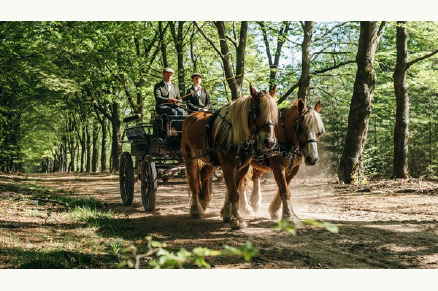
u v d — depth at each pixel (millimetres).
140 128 10672
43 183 21094
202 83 26125
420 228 7426
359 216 8844
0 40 19625
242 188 8953
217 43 26641
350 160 15938
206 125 8180
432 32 20062
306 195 13086
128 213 9820
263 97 6930
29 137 40938
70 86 23094
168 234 7180
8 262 5129
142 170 10180
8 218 8141
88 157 45844
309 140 7129
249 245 2260
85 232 7234
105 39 24203
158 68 30016
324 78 24547
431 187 13188
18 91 26047
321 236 6859
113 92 30172
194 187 9000
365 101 15891
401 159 17422
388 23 17031
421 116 24609
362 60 15922
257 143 6938
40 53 20250
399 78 17359
